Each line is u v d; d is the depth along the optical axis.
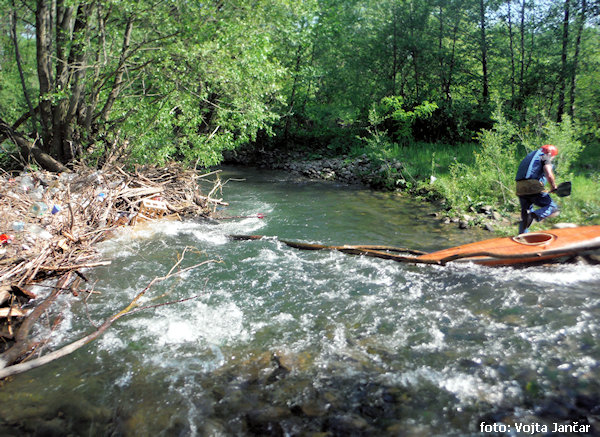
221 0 9.76
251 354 3.72
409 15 17.92
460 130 15.83
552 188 6.05
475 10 16.38
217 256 6.15
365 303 4.65
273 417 2.96
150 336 4.01
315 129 20.06
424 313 4.38
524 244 5.50
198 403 3.11
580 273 5.12
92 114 10.27
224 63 9.49
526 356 3.57
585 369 3.36
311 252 6.33
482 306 4.48
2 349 3.76
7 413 3.00
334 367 3.51
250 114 10.44
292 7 11.41
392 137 17.53
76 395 3.20
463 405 3.04
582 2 13.60
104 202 7.07
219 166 17.38
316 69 18.42
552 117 16.11
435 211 9.16
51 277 5.19
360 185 12.77
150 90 10.45
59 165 9.69
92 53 9.76
